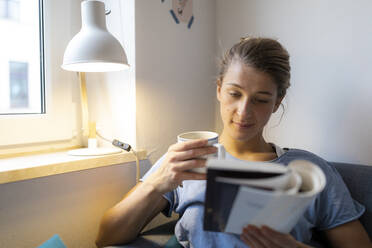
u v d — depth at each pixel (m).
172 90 1.15
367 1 0.92
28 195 0.79
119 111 1.07
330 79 1.02
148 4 1.03
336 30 0.99
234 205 0.38
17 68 0.98
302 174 0.42
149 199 0.70
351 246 0.68
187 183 0.79
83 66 0.90
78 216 0.90
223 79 0.73
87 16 0.84
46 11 1.02
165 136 1.13
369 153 0.96
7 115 0.94
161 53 1.09
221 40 1.32
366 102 0.95
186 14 1.18
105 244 0.77
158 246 0.77
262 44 0.69
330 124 1.03
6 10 0.94
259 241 0.44
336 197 0.72
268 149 0.81
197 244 0.72
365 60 0.94
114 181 0.98
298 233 0.69
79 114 1.14
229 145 0.80
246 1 1.22
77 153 0.94
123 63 0.85
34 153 1.00
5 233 0.75
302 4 1.06
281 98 0.76
